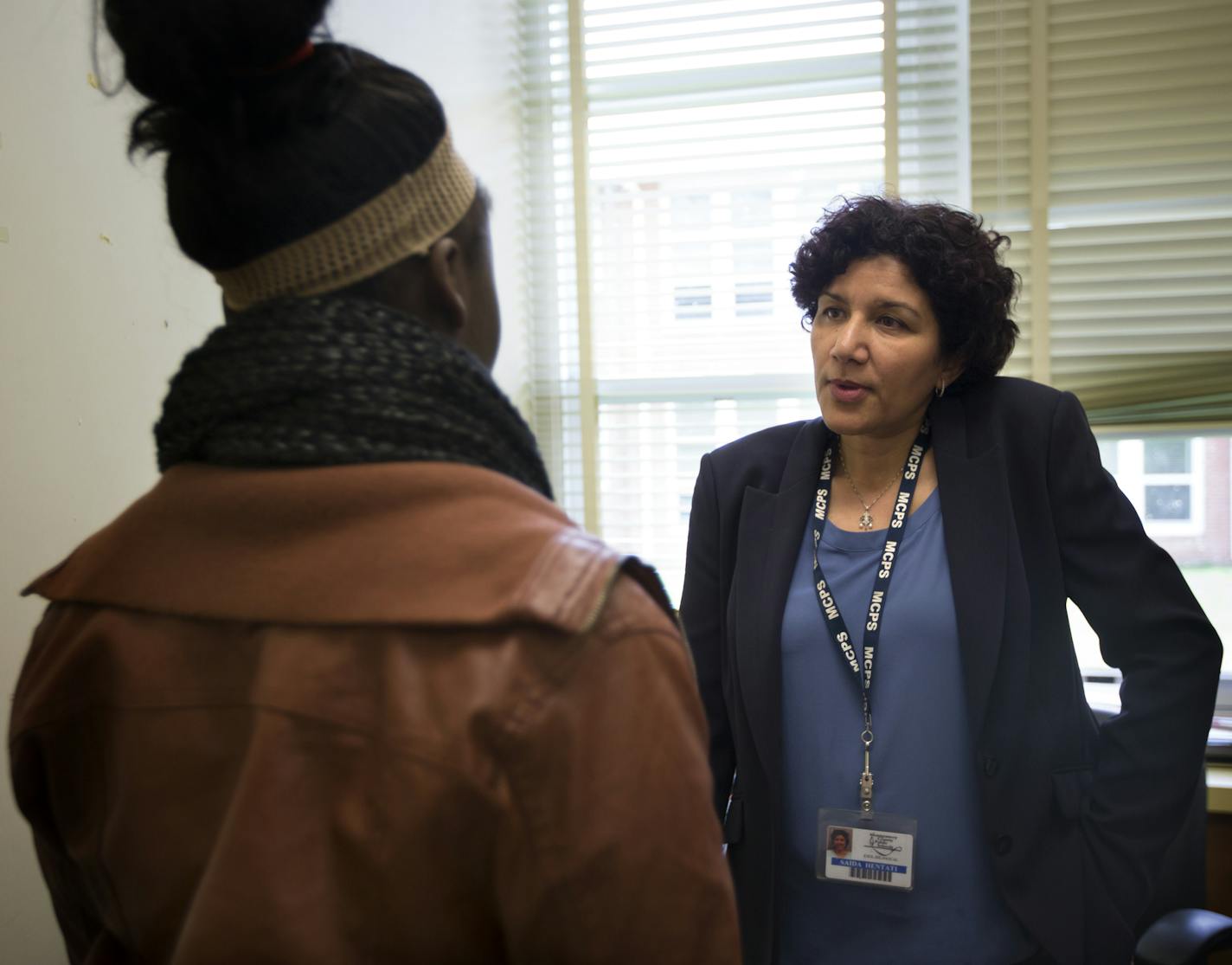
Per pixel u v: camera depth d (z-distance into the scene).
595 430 2.51
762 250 2.39
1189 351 2.12
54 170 1.21
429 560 0.46
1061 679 1.18
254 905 0.42
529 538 0.46
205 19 0.46
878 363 1.18
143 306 1.38
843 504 1.30
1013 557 1.16
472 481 0.48
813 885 1.21
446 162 0.54
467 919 0.45
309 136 0.49
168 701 0.49
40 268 1.19
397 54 1.92
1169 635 1.17
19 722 0.54
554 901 0.44
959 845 1.15
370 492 0.47
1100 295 2.15
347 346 0.48
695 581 1.38
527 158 2.50
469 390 0.51
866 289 1.20
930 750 1.16
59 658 0.53
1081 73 2.12
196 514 0.50
